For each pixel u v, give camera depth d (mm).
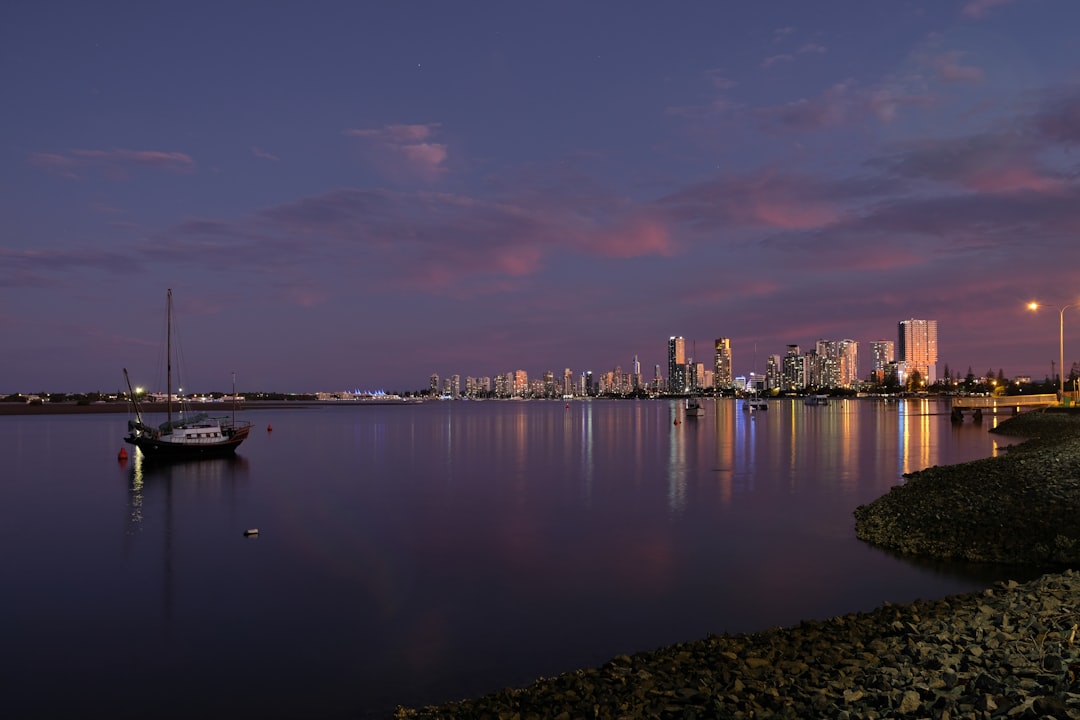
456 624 23266
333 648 21438
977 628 15219
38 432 154875
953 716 10906
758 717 11898
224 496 55031
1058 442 64625
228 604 26125
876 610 19203
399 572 29969
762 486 54031
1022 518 30359
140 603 26453
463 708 15125
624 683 14773
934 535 31234
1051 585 18047
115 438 133000
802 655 15367
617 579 27891
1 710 17828
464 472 68750
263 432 149875
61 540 38531
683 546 33312
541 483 58969
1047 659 12555
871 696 12148
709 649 16750
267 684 18984
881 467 66375
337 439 124812
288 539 37844
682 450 90062
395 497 52406
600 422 189625
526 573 29250
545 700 14453
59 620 24531
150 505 50844
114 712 17625
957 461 70938
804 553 30891
